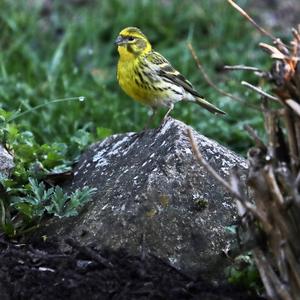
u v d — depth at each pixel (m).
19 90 16.41
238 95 17.45
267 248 8.47
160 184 10.23
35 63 18.11
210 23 20.39
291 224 8.16
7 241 10.62
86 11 20.77
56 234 10.55
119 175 10.83
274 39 8.66
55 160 11.92
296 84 8.30
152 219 10.05
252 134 8.59
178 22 20.52
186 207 10.16
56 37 20.28
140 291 9.15
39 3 20.92
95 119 15.73
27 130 14.72
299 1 22.03
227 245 9.99
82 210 10.59
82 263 9.73
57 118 15.42
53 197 10.55
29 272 9.55
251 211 8.14
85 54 19.22
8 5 20.36
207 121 16.27
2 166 10.93
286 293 8.16
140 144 11.29
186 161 10.43
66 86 16.64
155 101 14.12
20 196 11.13
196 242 9.98
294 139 8.33
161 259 9.78
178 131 10.84
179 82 14.13
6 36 19.52
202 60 19.00
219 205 10.25
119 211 10.20
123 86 14.25
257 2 21.98
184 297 9.13
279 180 8.30
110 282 9.33
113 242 10.02
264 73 8.38
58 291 9.26
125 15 20.36
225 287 9.41
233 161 10.69
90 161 11.72
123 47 13.92
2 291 9.36
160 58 14.03
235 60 19.06
